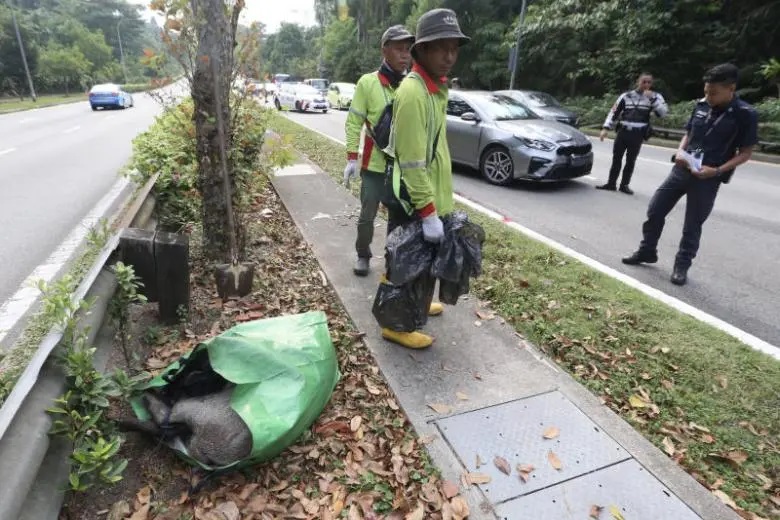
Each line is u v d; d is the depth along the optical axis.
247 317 3.49
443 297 2.96
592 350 3.23
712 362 3.11
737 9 17.73
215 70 3.39
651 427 2.60
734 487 2.26
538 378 2.91
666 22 17.61
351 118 3.83
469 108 8.97
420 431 2.47
